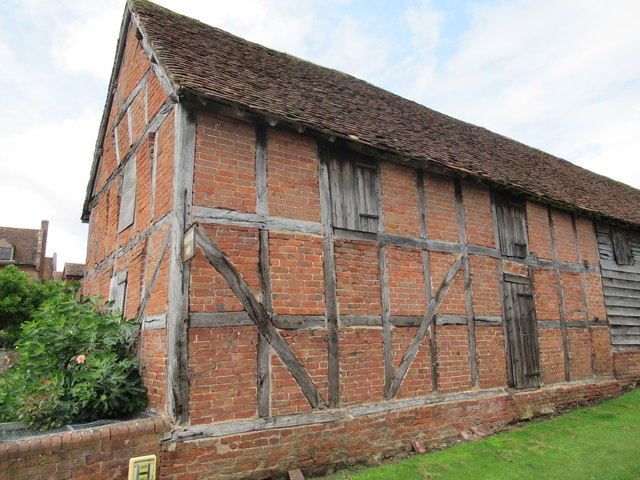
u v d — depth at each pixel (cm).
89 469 385
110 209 830
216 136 520
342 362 555
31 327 566
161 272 510
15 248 3164
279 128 570
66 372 506
